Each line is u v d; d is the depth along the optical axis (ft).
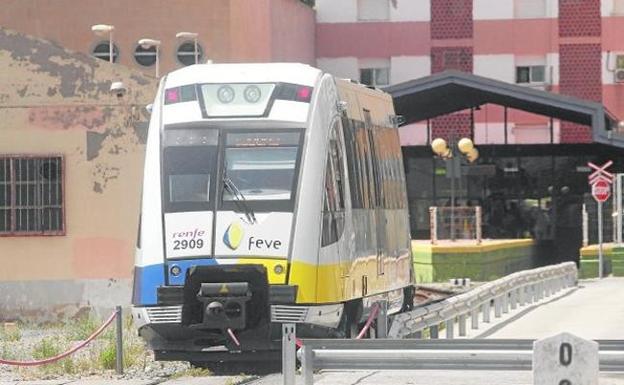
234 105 140.87
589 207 398.21
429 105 388.37
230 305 134.41
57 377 135.33
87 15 335.26
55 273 199.21
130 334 173.99
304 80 142.61
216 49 336.08
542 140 472.85
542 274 258.57
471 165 401.08
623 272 333.62
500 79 473.67
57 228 199.31
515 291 236.63
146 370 141.49
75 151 199.11
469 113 471.62
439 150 335.26
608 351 88.12
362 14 477.36
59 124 199.11
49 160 199.52
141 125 198.49
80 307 199.21
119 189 199.00
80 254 199.00
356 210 150.92
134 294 137.69
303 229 135.85
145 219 138.00
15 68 199.62
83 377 135.13
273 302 134.51
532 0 474.90
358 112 157.38
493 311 224.12
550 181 407.64
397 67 476.13
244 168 138.10
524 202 409.28
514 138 472.44
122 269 199.11
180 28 335.88
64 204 199.00
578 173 406.62
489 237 408.67
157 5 335.47
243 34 346.54
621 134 377.91
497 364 86.02
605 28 471.21
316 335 137.90
